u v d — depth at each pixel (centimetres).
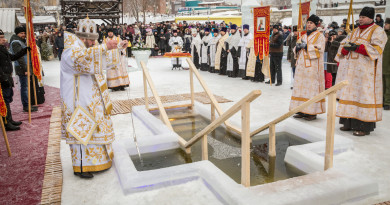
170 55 1204
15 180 333
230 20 3334
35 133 500
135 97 766
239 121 526
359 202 278
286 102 681
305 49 524
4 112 393
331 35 749
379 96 440
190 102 662
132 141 419
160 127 477
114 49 311
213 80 1016
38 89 691
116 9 2039
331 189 275
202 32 1728
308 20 527
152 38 1881
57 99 754
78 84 317
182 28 2138
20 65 614
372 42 428
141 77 1093
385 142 424
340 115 463
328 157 319
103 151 340
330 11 2411
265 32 786
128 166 335
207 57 1242
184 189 310
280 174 358
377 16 820
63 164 374
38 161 384
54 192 305
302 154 360
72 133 313
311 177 298
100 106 329
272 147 402
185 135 505
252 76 961
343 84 283
